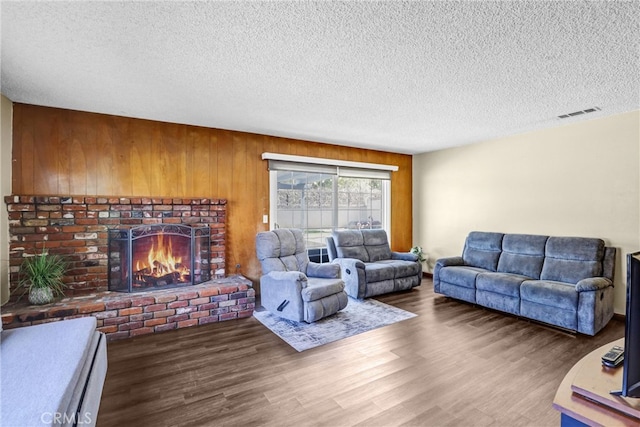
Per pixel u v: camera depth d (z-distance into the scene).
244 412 1.92
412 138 4.71
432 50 2.12
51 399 1.26
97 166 3.44
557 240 3.86
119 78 2.57
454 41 2.01
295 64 2.34
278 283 3.57
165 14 1.72
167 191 3.80
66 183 3.30
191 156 3.95
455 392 2.13
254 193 4.38
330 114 3.54
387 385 2.21
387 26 1.84
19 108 3.11
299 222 4.83
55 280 2.99
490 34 1.92
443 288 4.40
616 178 3.58
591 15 1.72
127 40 2.00
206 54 2.18
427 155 5.86
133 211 3.51
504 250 4.34
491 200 4.84
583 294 3.07
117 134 3.54
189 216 3.81
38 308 2.80
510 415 1.89
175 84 2.70
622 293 3.54
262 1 1.61
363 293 4.27
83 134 3.38
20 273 3.03
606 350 1.46
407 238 6.07
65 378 1.42
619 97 3.01
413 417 1.87
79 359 1.61
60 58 2.23
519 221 4.49
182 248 3.77
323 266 3.98
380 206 5.89
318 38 1.98
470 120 3.78
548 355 2.67
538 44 2.04
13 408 1.20
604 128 3.67
